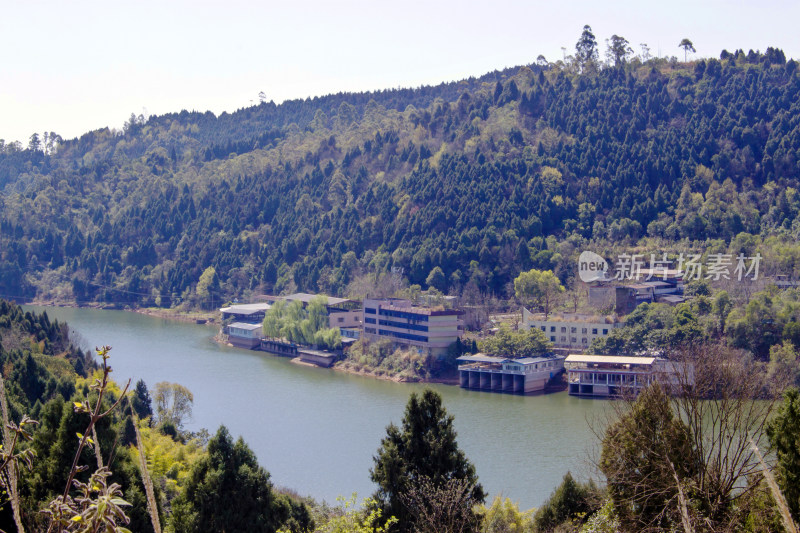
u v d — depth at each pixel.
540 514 59.25
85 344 176.12
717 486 40.97
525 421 127.25
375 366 177.62
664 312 160.75
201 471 54.50
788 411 39.16
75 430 52.69
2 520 48.47
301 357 192.75
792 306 150.38
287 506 57.69
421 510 50.53
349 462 104.75
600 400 145.25
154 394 120.19
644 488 41.81
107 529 14.59
